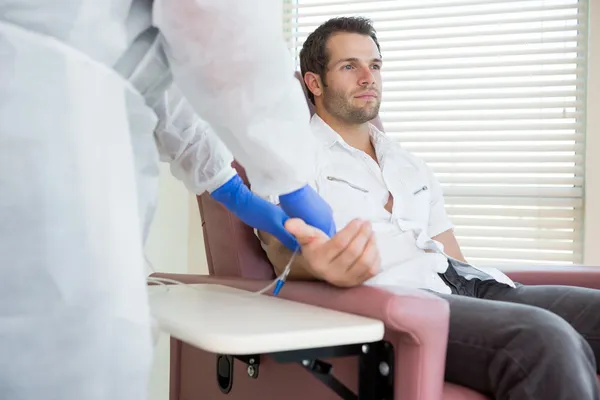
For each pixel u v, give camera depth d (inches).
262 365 44.4
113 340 23.4
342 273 36.2
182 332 29.5
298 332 28.7
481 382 38.4
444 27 89.8
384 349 35.0
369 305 33.9
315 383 39.2
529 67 87.2
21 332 22.7
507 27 88.0
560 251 85.7
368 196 58.4
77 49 24.5
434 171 88.9
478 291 58.5
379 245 55.6
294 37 95.1
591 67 83.0
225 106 26.9
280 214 40.6
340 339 30.1
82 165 23.4
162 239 80.5
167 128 35.9
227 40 25.0
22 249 22.7
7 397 22.8
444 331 34.1
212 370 50.6
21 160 22.8
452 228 64.9
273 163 29.1
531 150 86.0
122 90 25.2
